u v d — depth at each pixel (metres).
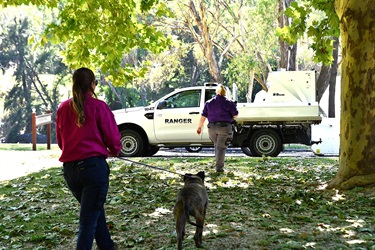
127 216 8.78
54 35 12.94
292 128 17.84
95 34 12.98
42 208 9.75
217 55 50.69
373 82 10.91
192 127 18.00
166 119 18.08
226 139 13.41
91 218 5.44
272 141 17.83
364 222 8.02
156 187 11.60
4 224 8.50
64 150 5.52
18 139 59.59
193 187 6.58
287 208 9.08
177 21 34.28
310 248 6.57
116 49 13.05
